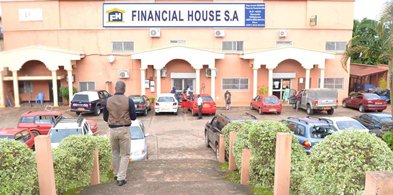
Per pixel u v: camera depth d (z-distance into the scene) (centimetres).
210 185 702
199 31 2909
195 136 1838
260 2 2892
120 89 672
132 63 2905
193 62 2792
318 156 429
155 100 2731
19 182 456
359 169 395
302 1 2922
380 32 1141
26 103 2933
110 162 886
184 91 2950
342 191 385
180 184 711
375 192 306
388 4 1115
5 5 2878
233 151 890
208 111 2416
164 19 2877
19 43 2909
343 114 2472
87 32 2888
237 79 2939
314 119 1371
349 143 417
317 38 2962
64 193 647
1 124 2141
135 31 2891
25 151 493
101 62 2906
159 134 1888
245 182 760
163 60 2772
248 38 2931
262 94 2862
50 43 2903
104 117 694
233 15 2897
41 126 1677
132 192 649
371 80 3419
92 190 664
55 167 598
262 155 686
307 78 2836
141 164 1088
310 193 444
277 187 560
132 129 1337
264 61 2800
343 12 2941
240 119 1323
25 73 2888
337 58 2952
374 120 1669
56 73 2805
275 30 2936
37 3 2864
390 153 412
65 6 2870
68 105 2861
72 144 703
